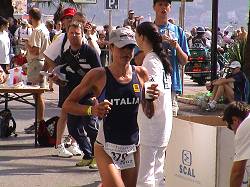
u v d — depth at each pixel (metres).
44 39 26.12
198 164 13.90
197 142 13.91
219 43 60.44
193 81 54.56
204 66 51.69
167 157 14.91
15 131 25.86
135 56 15.75
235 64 32.72
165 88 14.84
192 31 62.75
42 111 24.30
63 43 20.06
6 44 35.94
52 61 20.45
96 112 11.89
